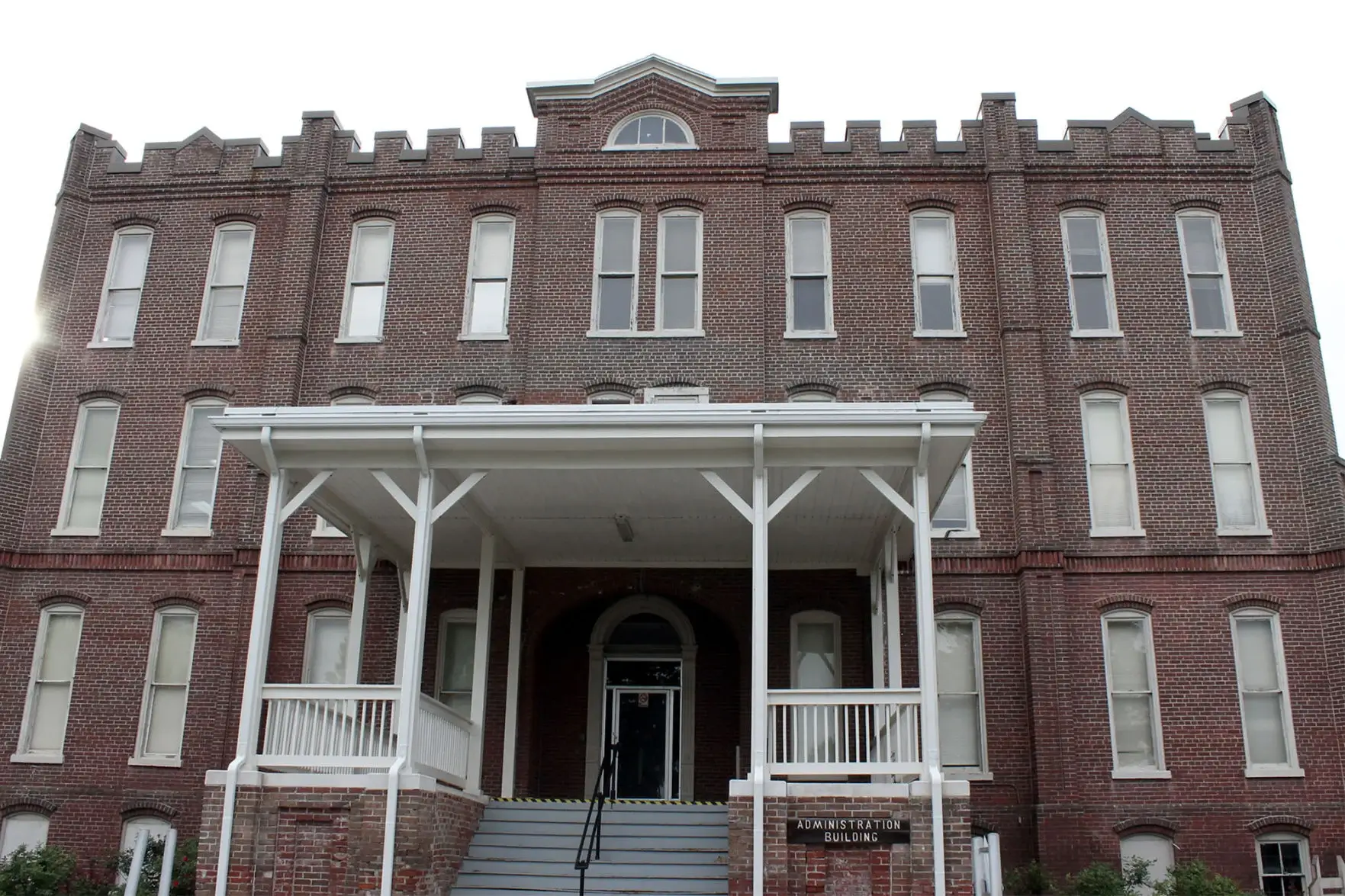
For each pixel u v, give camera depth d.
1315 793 18.98
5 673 20.97
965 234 22.56
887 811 13.75
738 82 23.39
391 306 22.75
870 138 23.17
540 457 15.09
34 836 20.22
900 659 18.73
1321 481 20.39
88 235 23.94
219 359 22.75
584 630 21.75
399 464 15.23
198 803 20.00
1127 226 22.45
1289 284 21.69
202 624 21.03
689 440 14.68
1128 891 17.16
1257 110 22.92
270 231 23.64
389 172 23.62
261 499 21.39
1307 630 19.83
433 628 20.77
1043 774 18.89
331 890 13.95
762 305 22.08
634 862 15.45
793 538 18.59
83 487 22.25
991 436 21.14
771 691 14.34
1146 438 21.08
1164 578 20.20
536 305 22.25
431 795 14.37
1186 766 19.23
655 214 22.94
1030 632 19.62
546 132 23.45
